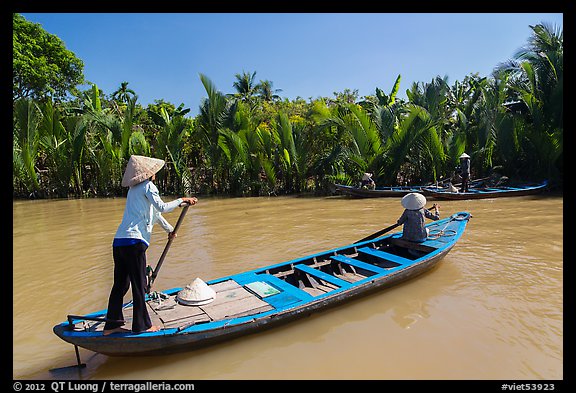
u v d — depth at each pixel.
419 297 5.54
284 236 9.55
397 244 7.15
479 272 6.38
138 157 4.09
